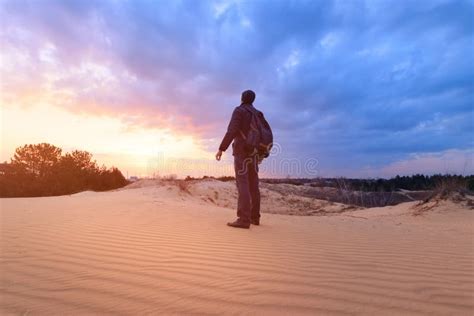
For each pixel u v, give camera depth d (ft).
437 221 23.68
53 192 52.11
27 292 6.97
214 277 8.05
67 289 7.14
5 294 6.86
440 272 9.00
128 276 8.00
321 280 8.10
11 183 52.54
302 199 44.29
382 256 10.73
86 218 15.93
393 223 21.04
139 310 6.23
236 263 9.30
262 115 17.30
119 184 59.52
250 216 15.96
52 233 12.35
